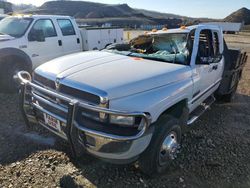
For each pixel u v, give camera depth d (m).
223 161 3.49
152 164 2.88
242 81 8.52
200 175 3.17
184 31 3.96
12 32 6.41
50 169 3.12
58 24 7.32
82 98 2.62
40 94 3.04
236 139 4.18
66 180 2.94
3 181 2.88
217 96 5.87
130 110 2.52
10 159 3.29
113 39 9.62
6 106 5.16
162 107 2.78
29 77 3.50
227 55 5.38
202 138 4.13
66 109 2.69
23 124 4.30
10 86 6.00
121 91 2.55
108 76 2.75
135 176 3.07
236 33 52.91
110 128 2.44
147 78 2.81
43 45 6.76
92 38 8.48
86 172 3.10
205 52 4.23
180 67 3.31
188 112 3.53
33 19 6.61
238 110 5.62
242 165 3.43
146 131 2.56
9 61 5.93
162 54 3.79
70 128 2.52
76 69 2.99
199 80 3.71
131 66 3.13
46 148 3.56
